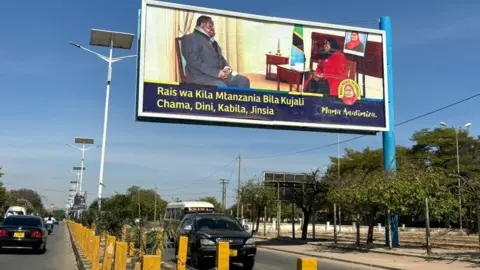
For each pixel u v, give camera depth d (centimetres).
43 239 1855
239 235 1419
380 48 2616
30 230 1802
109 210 1845
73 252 1909
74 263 1533
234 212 6588
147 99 2188
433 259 1788
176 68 2252
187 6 2316
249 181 4181
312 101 2430
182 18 2305
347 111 2483
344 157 5378
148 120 2236
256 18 2409
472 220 1927
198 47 2300
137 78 2238
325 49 2506
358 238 2369
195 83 2264
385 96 2572
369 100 2539
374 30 2616
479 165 5384
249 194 4094
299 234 4222
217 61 2316
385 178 2108
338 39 2542
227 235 1402
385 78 2586
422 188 2008
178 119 2233
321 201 3075
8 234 1770
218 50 2328
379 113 2547
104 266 796
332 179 2886
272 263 1681
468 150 5712
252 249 1412
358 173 2820
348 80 2516
